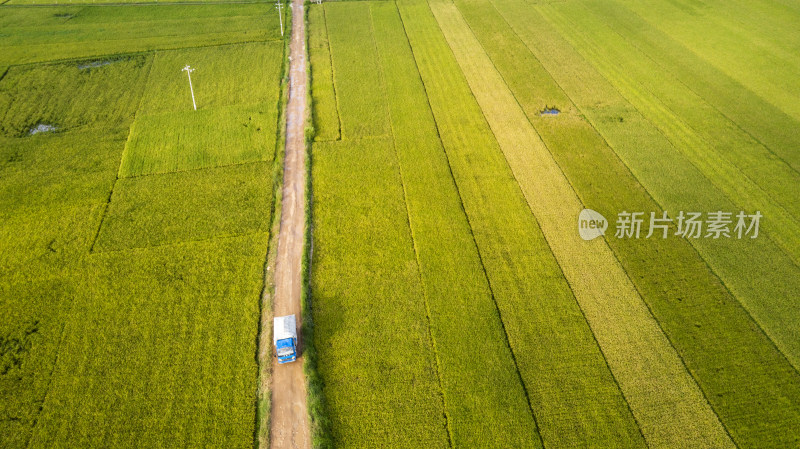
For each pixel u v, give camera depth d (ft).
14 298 97.04
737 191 124.67
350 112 159.53
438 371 85.20
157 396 81.15
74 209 118.73
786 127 148.36
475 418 78.33
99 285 99.66
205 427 77.15
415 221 116.06
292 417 79.20
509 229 114.21
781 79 173.17
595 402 80.59
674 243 110.01
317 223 116.06
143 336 90.17
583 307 96.37
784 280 100.89
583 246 109.60
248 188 126.11
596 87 171.53
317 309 95.81
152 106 162.61
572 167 133.80
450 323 92.89
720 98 163.32
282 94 169.89
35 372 84.33
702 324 92.79
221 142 144.15
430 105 162.91
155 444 74.95
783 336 90.38
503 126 151.53
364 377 84.33
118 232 112.27
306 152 139.44
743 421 77.82
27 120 154.40
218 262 105.09
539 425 77.77
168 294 97.86
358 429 77.41
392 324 93.09
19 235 111.55
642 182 128.06
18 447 74.43
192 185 127.03
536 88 171.73
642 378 83.97
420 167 133.69
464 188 126.82
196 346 88.53
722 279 101.65
